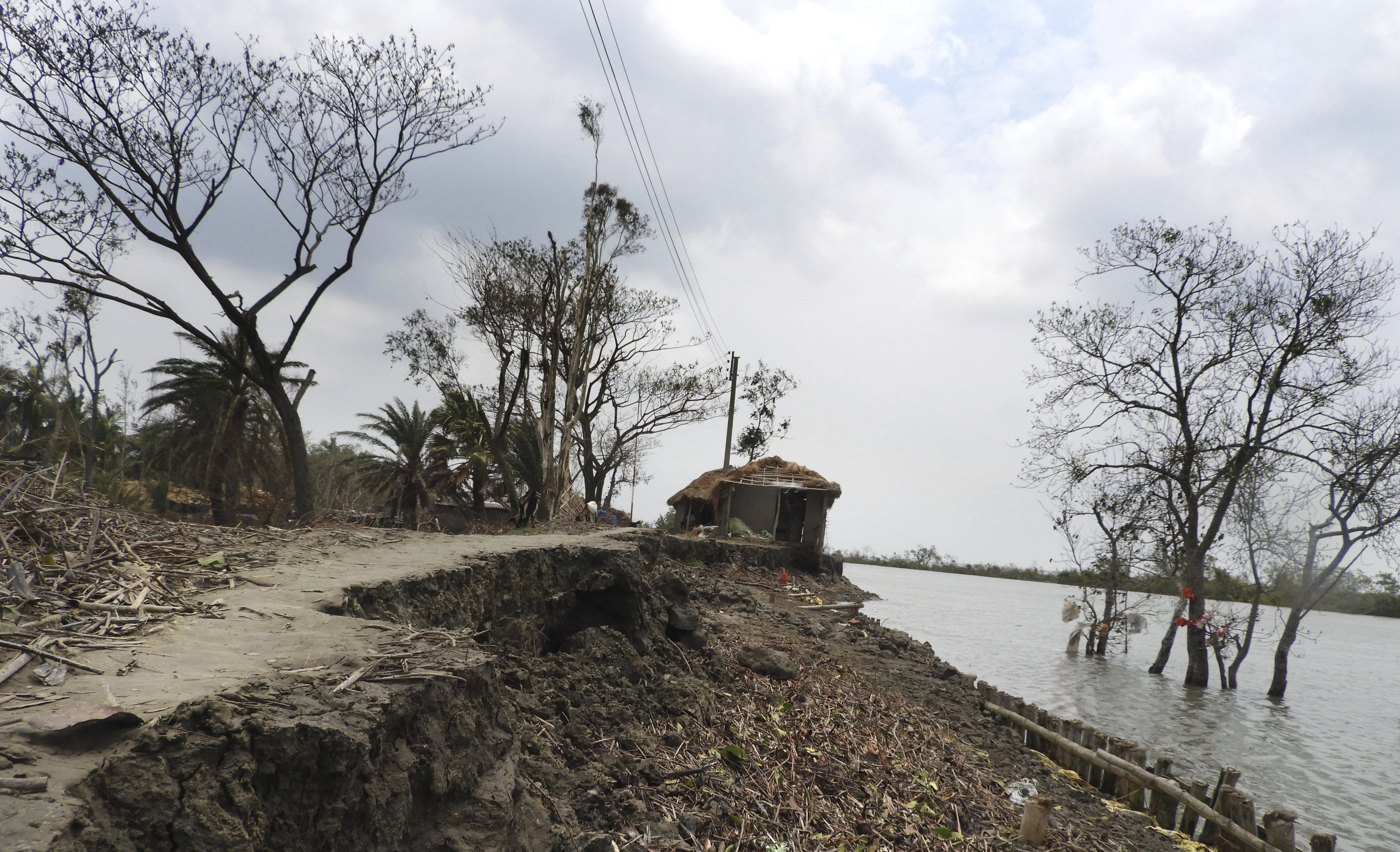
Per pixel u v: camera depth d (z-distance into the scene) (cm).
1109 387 2516
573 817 517
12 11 1614
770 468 4194
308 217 2009
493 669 473
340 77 1966
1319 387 2202
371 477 3128
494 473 3077
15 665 350
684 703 863
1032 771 1058
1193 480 2395
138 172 1772
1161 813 962
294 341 2020
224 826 274
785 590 2777
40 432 2184
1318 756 1480
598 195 2980
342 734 321
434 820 386
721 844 606
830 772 810
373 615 620
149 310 1841
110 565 558
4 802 236
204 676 367
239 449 2352
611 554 1048
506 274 2920
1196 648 2262
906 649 1888
